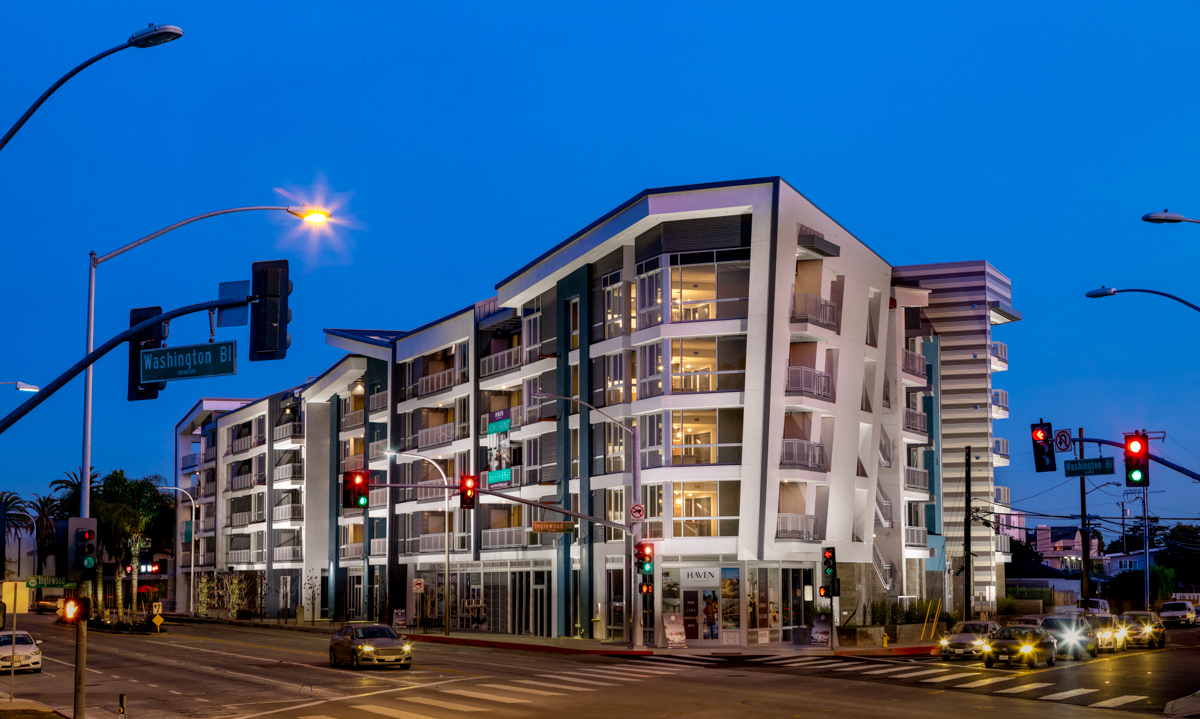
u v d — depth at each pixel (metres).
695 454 48.16
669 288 48.62
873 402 54.72
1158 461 28.00
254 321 17.34
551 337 57.34
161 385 18.55
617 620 51.09
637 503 43.69
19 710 24.67
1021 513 63.59
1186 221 24.19
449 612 60.53
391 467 72.75
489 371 63.50
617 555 51.00
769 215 46.84
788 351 47.88
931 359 66.62
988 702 26.12
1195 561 126.94
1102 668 37.34
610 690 28.59
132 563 90.94
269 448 89.12
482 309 64.81
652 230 49.78
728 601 47.34
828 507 50.16
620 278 51.94
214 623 84.44
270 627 75.00
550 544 56.03
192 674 35.44
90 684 32.91
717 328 47.72
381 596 73.94
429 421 70.00
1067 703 26.23
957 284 67.94
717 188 47.47
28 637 38.16
